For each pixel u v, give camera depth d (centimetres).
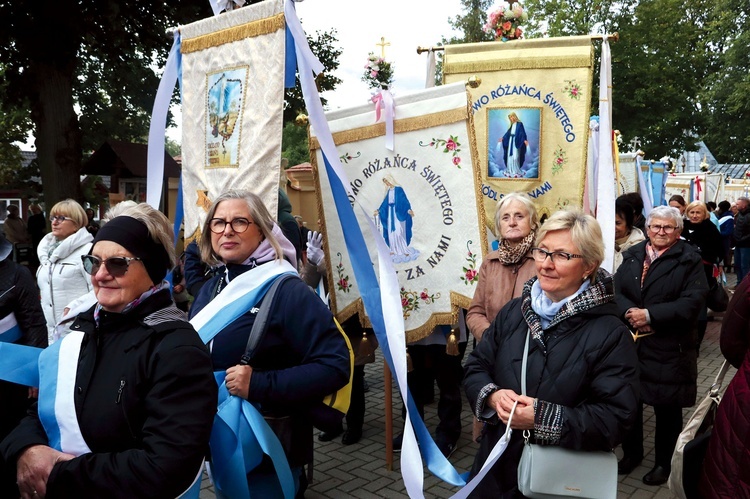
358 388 441
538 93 430
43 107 1273
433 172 367
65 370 169
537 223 332
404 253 378
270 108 333
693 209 722
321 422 241
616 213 499
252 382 226
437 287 372
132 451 157
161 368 162
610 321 199
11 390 315
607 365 194
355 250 309
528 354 207
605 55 431
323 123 306
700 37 4072
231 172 356
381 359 727
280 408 236
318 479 385
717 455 209
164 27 1370
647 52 2669
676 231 380
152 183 409
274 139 332
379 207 382
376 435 464
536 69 430
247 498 217
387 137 372
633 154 1079
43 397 170
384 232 381
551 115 429
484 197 443
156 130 409
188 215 396
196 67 385
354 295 394
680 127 2700
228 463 218
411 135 370
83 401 165
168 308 177
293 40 329
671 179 1786
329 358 239
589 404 192
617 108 2664
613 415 187
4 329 343
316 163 394
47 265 457
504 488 203
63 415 165
